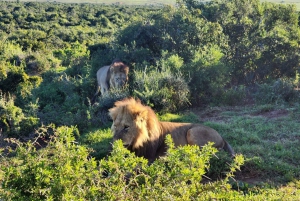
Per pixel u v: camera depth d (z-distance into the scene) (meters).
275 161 7.02
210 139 6.79
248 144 8.32
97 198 3.38
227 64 15.12
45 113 11.85
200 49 14.98
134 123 5.93
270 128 9.59
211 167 6.37
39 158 3.69
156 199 3.42
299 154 7.50
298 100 12.57
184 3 20.67
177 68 13.59
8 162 4.11
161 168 3.68
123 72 13.12
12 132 10.82
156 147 6.36
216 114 11.85
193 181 3.65
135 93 12.17
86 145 8.68
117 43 16.70
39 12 65.62
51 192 3.31
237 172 6.59
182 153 3.73
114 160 3.59
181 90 12.55
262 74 15.41
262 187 5.95
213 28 15.89
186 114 12.04
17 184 3.54
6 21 53.91
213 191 3.76
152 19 17.05
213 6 18.69
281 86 12.85
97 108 11.81
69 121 11.03
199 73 13.34
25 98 15.15
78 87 14.84
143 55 15.10
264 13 18.72
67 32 41.78
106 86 13.75
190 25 15.95
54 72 19.50
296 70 14.96
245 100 13.26
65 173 3.40
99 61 16.59
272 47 15.55
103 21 53.97
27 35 37.50
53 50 32.44
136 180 3.64
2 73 17.45
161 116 11.52
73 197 3.23
